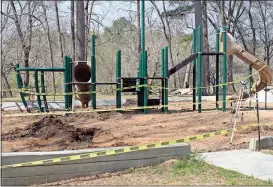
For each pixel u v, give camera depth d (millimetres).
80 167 5430
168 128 9531
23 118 11266
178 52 36062
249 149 7340
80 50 18547
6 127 9141
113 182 5180
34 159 5199
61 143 7086
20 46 29859
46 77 30266
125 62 33688
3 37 28797
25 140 7336
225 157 6688
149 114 12422
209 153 7012
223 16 29344
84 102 13977
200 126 9836
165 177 5406
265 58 32000
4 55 28141
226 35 13758
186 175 5504
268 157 6723
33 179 5145
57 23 28578
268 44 31688
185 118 11305
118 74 12516
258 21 31156
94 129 8570
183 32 35312
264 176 5562
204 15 28531
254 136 8531
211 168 5910
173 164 5938
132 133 8719
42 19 29047
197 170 5738
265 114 12266
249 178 5418
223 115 11867
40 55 31812
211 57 35250
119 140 7676
